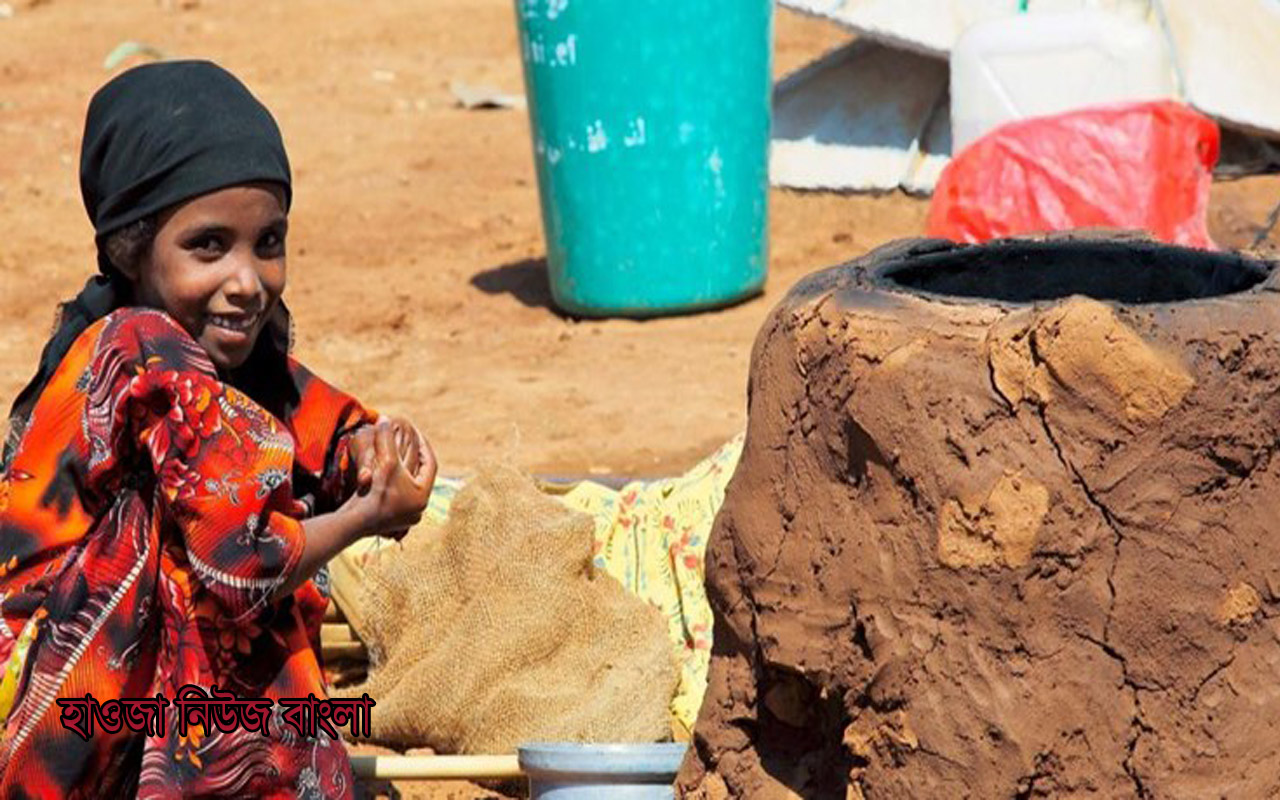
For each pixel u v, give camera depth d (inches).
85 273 1194.6
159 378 399.5
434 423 890.1
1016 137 853.8
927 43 1251.2
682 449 843.4
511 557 572.1
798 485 412.5
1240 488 386.0
